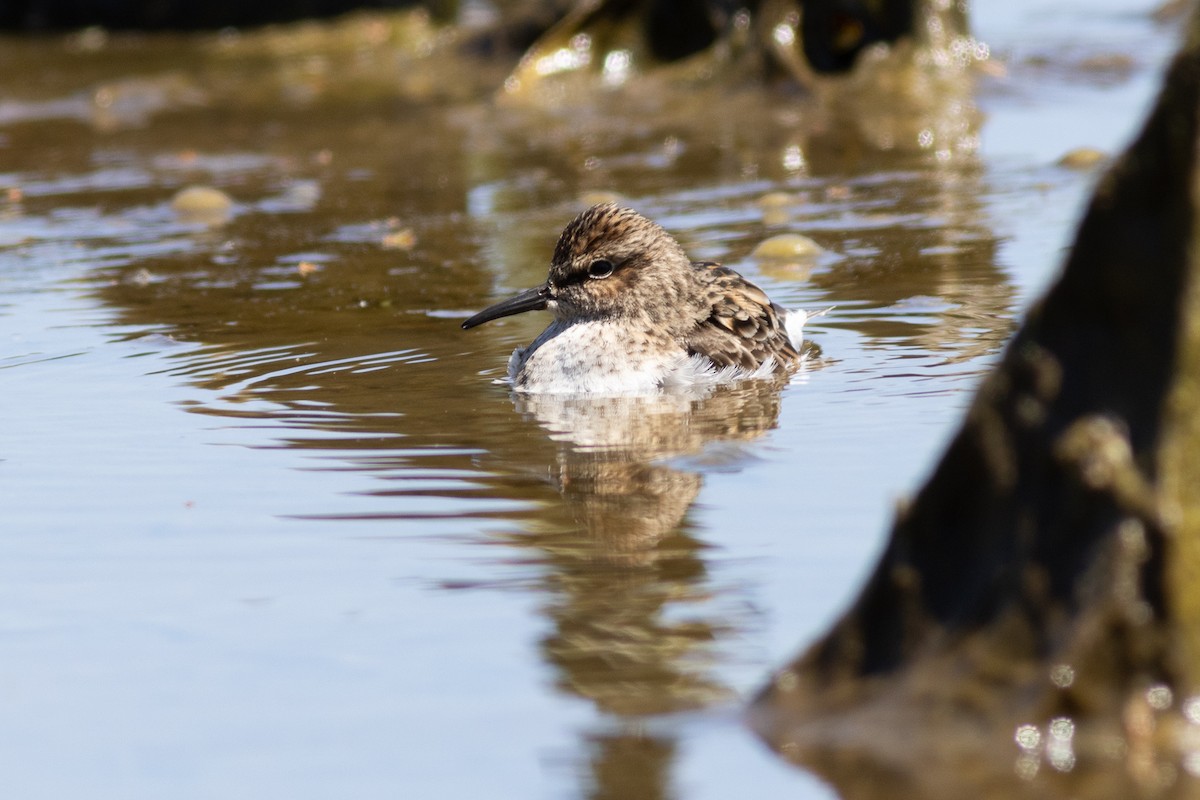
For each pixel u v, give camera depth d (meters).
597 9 30.27
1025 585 6.96
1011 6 38.38
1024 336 7.16
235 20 39.78
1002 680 6.96
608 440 11.98
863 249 18.42
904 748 6.98
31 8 41.16
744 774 6.93
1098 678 6.82
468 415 12.81
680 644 8.18
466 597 8.91
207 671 8.15
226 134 28.45
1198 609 6.79
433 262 19.03
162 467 11.46
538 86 30.11
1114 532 6.78
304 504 10.59
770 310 14.82
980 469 7.13
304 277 18.44
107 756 7.33
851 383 13.30
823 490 10.49
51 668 8.23
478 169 24.73
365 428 12.41
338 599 8.96
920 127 25.67
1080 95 27.47
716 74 29.23
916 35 28.70
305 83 33.03
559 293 14.59
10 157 27.17
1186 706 6.77
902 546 7.26
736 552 9.43
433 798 6.88
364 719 7.58
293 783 7.03
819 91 28.08
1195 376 6.81
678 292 14.50
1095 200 7.00
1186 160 6.80
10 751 7.41
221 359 14.77
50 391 13.72
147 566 9.56
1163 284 6.85
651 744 7.22
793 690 7.39
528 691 7.77
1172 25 34.09
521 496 10.65
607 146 25.86
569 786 6.93
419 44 36.38
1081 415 6.98
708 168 23.88
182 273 18.83
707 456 11.42
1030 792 6.66
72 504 10.69
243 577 9.34
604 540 9.73
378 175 24.64
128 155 26.98
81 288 18.16
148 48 38.75
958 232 18.94
